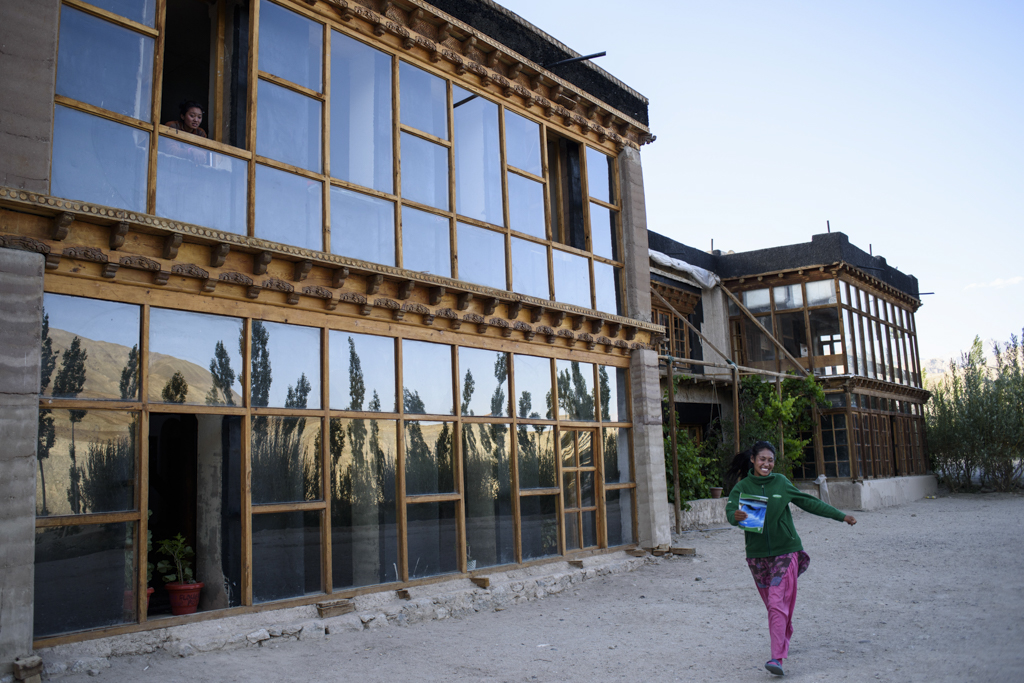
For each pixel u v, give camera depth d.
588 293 13.02
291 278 8.41
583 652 7.30
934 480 28.66
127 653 6.66
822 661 6.53
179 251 7.51
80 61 7.15
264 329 8.24
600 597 10.29
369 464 9.02
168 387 7.41
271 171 8.47
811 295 23.22
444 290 9.96
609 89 13.87
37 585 6.38
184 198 7.69
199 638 7.07
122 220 6.92
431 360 10.01
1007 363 29.84
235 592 7.66
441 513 9.79
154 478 9.52
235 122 8.41
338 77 9.41
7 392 6.20
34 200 6.41
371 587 8.77
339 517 8.62
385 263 9.53
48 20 6.81
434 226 10.30
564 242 13.12
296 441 8.32
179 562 7.64
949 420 29.20
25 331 6.37
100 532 6.79
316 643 7.57
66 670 6.20
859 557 12.63
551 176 13.22
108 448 6.94
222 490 7.80
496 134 11.62
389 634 8.05
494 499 10.61
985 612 8.20
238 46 8.56
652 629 8.27
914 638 7.21
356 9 9.50
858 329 23.89
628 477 13.20
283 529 8.05
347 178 9.28
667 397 18.69
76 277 6.86
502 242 11.38
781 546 6.42
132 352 7.19
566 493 11.89
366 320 9.21
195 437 8.81
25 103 6.57
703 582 10.92
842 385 22.34
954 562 11.71
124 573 6.90
